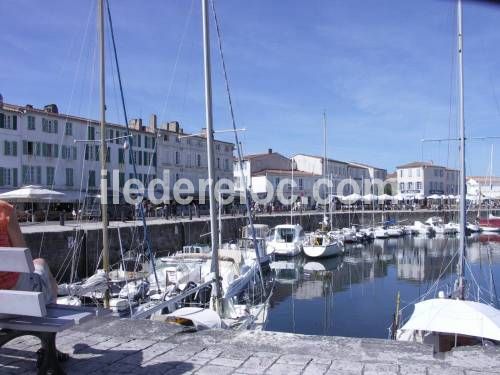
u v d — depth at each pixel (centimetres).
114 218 4525
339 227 6762
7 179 4378
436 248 5009
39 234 2544
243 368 429
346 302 2306
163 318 993
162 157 6131
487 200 8912
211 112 1304
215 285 1274
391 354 453
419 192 10512
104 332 535
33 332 394
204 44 1306
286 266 3694
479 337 989
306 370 420
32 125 4597
